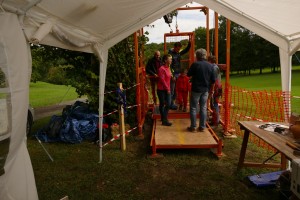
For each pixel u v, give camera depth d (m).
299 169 2.75
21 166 2.49
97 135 6.94
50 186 4.52
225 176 4.77
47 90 24.33
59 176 4.90
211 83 6.43
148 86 10.79
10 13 2.24
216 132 7.56
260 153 5.89
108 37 4.86
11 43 2.22
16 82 2.27
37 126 9.14
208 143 5.70
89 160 5.66
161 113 7.18
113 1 3.15
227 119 7.20
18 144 2.36
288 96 4.95
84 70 7.95
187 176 4.83
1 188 2.21
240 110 11.05
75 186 4.52
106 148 6.43
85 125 7.10
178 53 8.72
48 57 8.45
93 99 7.65
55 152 6.20
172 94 8.59
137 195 4.20
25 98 2.38
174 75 8.59
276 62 53.34
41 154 6.07
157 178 4.78
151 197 4.14
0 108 2.15
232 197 4.07
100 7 3.21
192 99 6.48
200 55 6.22
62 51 8.21
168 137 6.18
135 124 8.35
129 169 5.17
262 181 4.34
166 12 4.66
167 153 6.03
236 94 15.87
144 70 9.12
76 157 5.85
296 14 3.84
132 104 8.36
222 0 4.41
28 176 2.58
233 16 4.77
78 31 3.75
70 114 7.52
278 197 4.01
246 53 55.31
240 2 4.04
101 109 5.37
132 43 8.59
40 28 2.63
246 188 4.32
